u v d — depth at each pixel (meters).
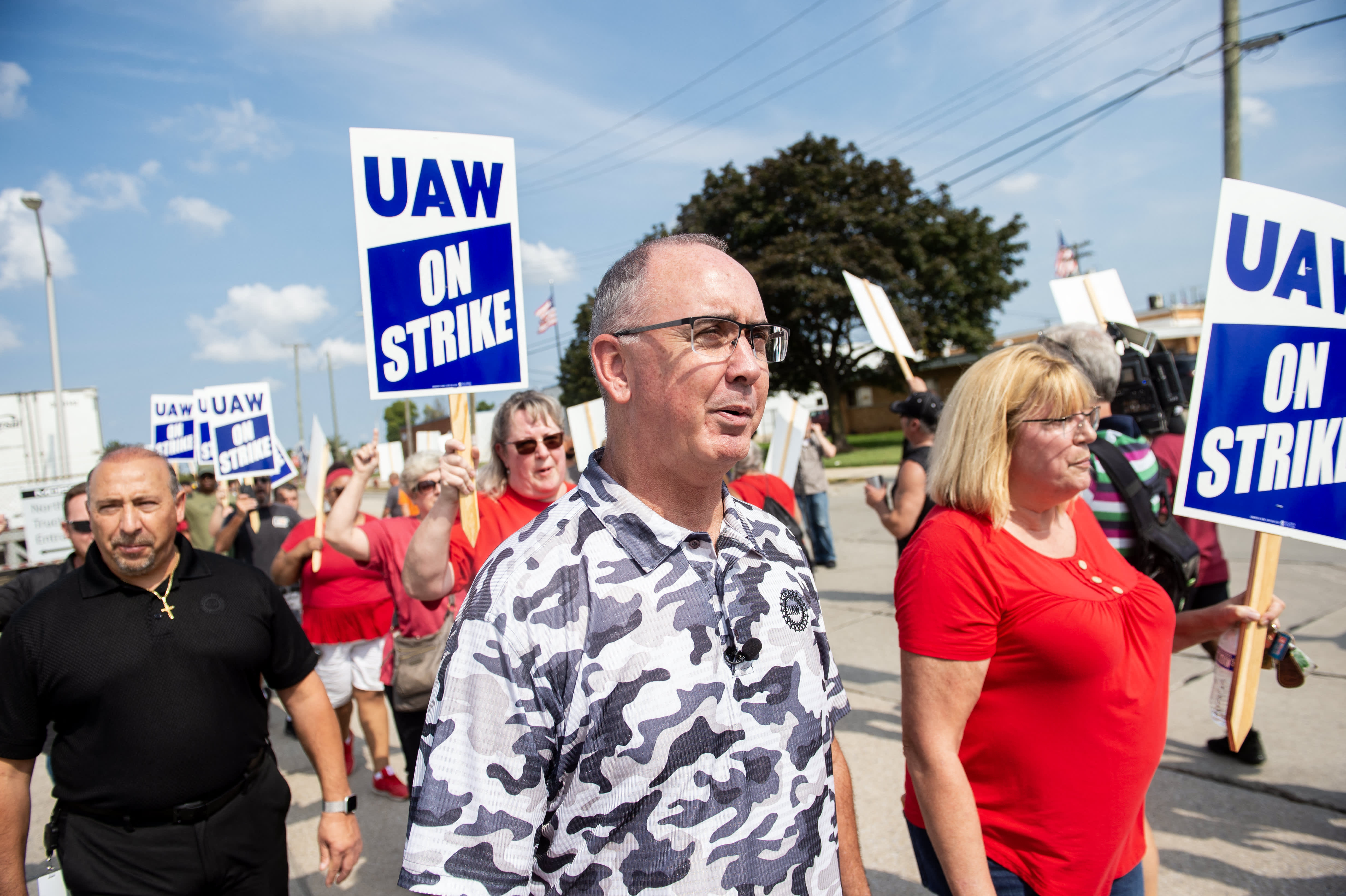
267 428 7.18
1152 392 2.81
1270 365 2.12
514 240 2.47
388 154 2.35
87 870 1.98
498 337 2.44
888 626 6.11
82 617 1.98
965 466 1.66
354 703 6.02
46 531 8.73
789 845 1.12
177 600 2.06
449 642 1.07
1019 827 1.62
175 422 7.78
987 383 1.68
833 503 14.89
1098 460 2.26
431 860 0.98
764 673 1.15
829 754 1.24
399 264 2.36
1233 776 3.38
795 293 26.94
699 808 1.05
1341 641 4.80
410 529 3.46
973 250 30.08
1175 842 2.95
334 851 2.27
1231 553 7.50
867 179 28.53
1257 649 2.07
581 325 34.62
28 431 19.50
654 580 1.10
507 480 2.86
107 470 1.98
